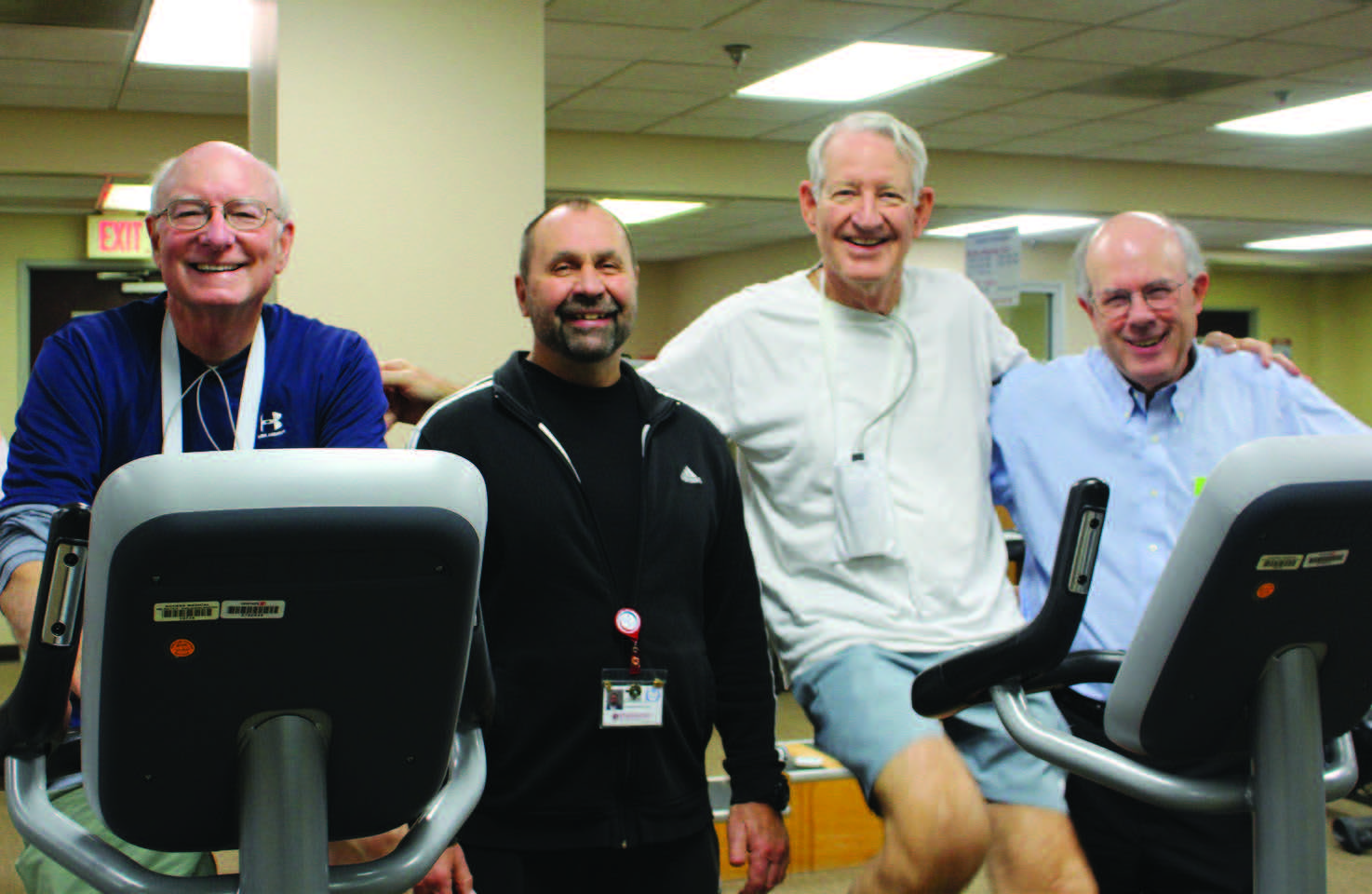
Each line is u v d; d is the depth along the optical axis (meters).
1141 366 2.03
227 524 0.90
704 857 1.85
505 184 3.65
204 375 1.70
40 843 1.07
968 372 2.11
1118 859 2.13
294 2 3.42
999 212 8.77
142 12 4.75
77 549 1.00
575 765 1.75
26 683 1.03
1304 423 2.05
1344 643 1.24
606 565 1.80
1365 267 13.36
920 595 1.97
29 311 7.99
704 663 1.86
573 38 5.38
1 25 4.91
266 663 0.96
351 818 1.06
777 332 2.09
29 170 6.36
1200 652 1.18
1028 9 5.09
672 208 9.38
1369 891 3.47
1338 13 5.18
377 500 0.93
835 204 1.99
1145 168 8.70
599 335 1.83
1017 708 1.38
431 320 3.56
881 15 5.11
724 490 1.96
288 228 1.76
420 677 1.01
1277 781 1.23
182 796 1.00
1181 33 5.44
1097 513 1.30
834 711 1.90
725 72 5.99
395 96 3.52
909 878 1.75
